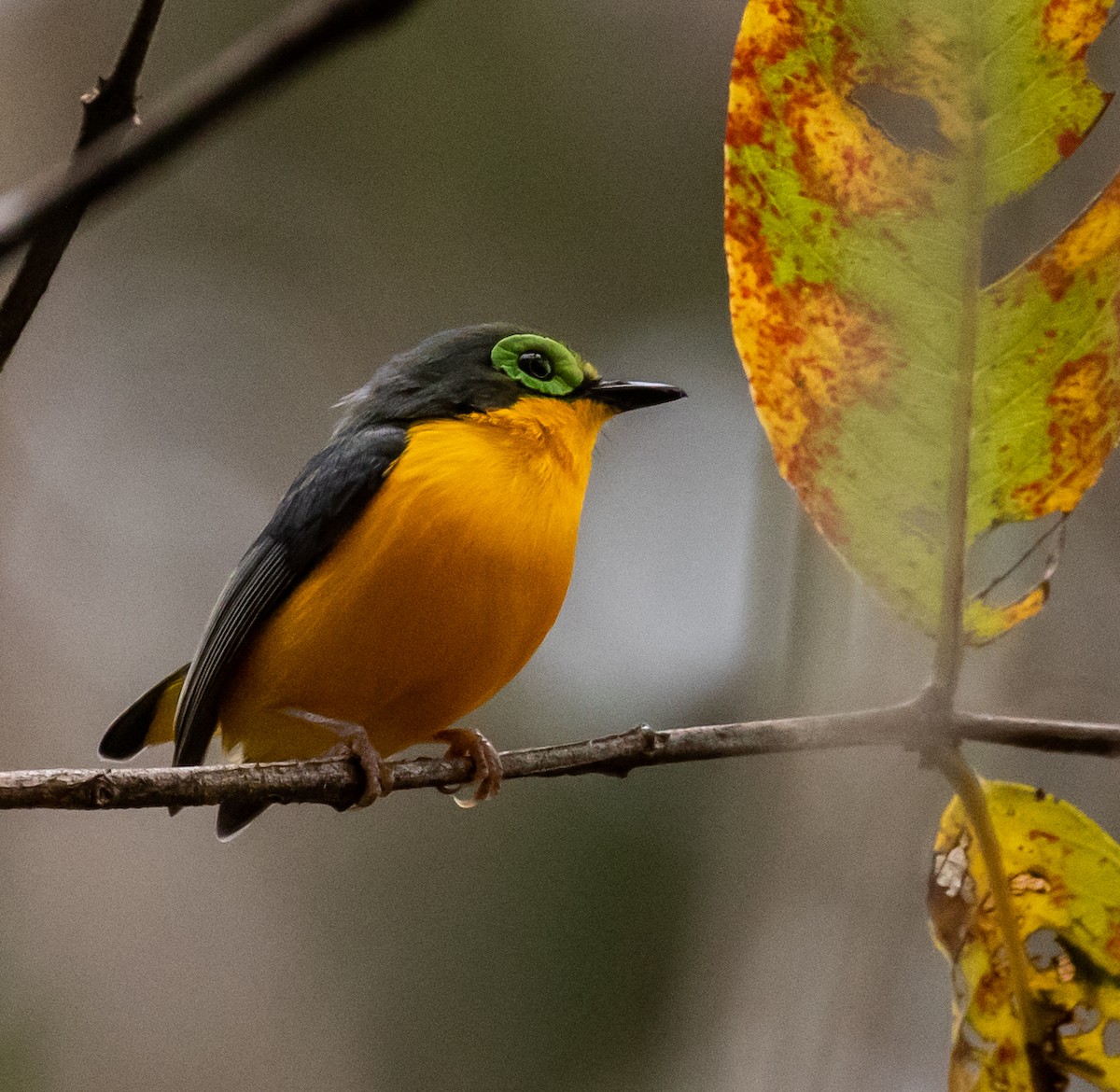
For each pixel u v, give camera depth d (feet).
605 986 47.42
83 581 64.13
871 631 27.78
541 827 50.55
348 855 55.52
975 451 13.91
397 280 64.39
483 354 29.50
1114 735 14.34
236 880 55.77
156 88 63.98
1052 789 33.71
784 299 13.67
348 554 26.99
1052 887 14.79
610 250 62.34
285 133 65.46
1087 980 14.62
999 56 13.30
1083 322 13.61
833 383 13.76
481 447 27.91
